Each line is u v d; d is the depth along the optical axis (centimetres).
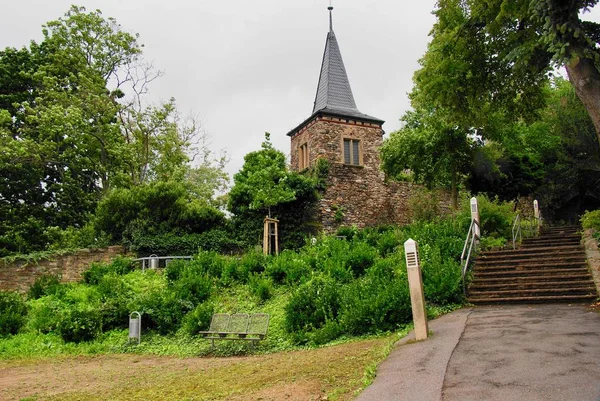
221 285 1753
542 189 3131
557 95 3117
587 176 3053
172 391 823
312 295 1316
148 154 3164
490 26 1271
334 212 2881
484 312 1170
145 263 2173
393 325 1159
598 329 875
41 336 1479
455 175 2558
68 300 1759
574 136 2988
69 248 2384
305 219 2819
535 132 3148
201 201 2905
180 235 2431
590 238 1548
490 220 2061
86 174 3231
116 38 3212
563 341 797
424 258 1504
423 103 2334
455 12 1470
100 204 2497
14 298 1680
